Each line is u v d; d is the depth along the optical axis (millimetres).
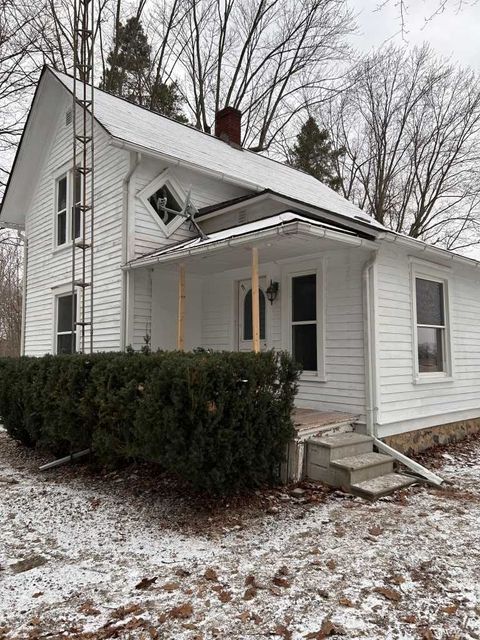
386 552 3375
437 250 6824
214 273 8195
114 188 7984
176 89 20906
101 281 8156
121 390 4676
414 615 2559
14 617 2609
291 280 7059
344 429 5855
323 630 2430
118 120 8484
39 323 10578
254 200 7441
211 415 3992
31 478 5672
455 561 3215
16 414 6805
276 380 4652
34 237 11141
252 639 2373
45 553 3490
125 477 5422
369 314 6023
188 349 8195
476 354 8539
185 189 8477
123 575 3100
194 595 2812
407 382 6613
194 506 4430
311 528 3877
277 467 4922
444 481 5316
